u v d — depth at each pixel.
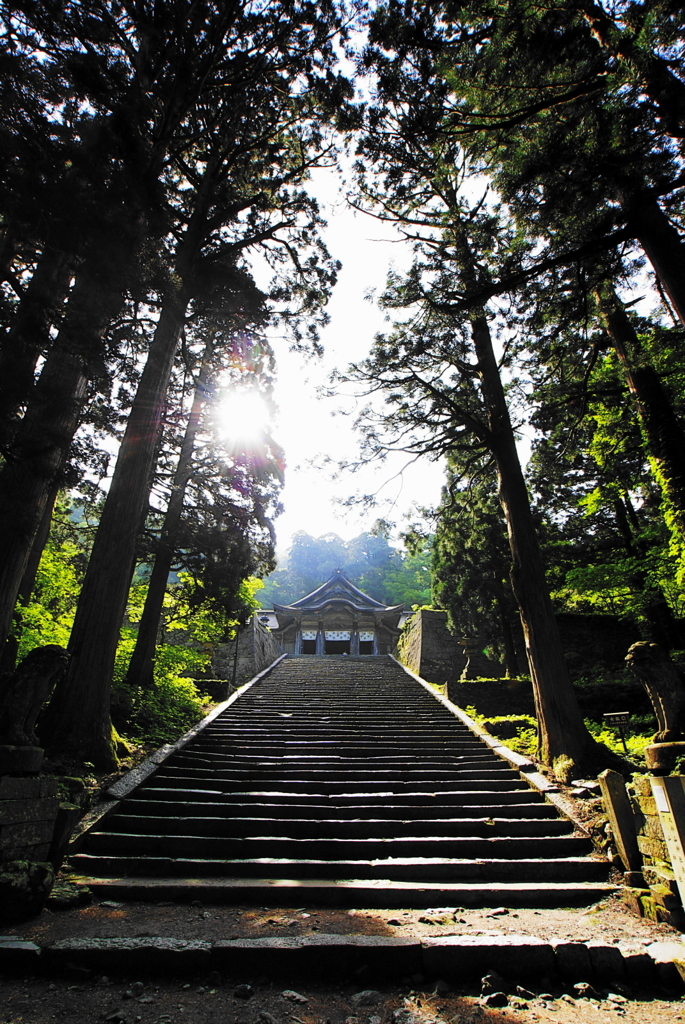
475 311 7.66
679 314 5.45
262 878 4.97
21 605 8.40
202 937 3.65
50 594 10.73
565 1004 3.04
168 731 9.73
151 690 11.38
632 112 4.64
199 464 13.88
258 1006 2.94
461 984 3.30
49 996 3.00
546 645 8.98
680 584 9.66
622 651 16.36
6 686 4.88
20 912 3.91
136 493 8.77
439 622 20.70
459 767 8.34
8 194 3.99
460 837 5.99
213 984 3.21
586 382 9.37
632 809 5.08
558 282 6.84
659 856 4.48
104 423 10.69
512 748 9.23
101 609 7.91
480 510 13.72
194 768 8.00
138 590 14.73
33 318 4.09
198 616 14.66
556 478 16.19
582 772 7.54
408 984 3.28
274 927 3.88
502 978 3.27
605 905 4.49
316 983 3.29
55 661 4.87
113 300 4.61
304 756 8.77
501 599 16.33
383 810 6.55
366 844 5.67
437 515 13.30
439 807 6.60
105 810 6.11
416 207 11.96
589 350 9.50
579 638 16.59
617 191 5.38
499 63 5.34
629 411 10.67
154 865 5.11
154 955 3.35
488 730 10.55
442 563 17.38
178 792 6.89
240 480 13.89
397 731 10.63
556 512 17.28
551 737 8.28
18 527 4.12
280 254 12.67
